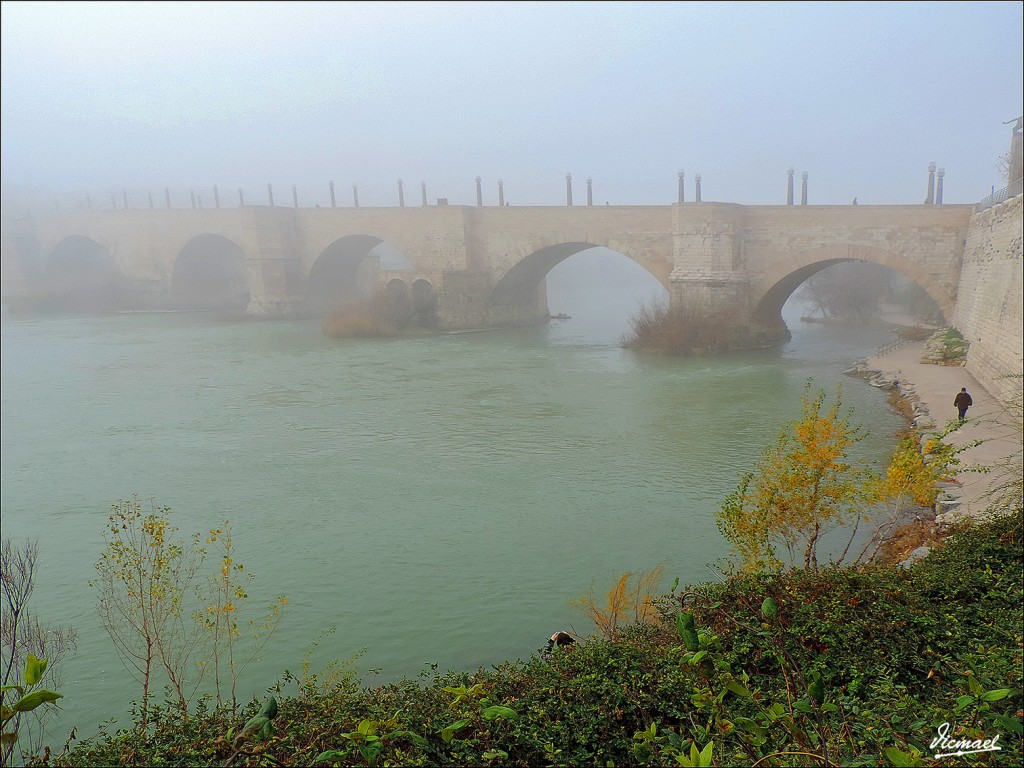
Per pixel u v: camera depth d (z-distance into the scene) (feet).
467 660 40.22
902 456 43.11
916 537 49.14
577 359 147.64
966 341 120.98
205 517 63.77
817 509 38.58
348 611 46.21
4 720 8.93
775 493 38.22
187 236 262.88
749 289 156.87
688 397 106.22
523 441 85.05
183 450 85.56
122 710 36.40
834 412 39.40
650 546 54.39
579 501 64.54
